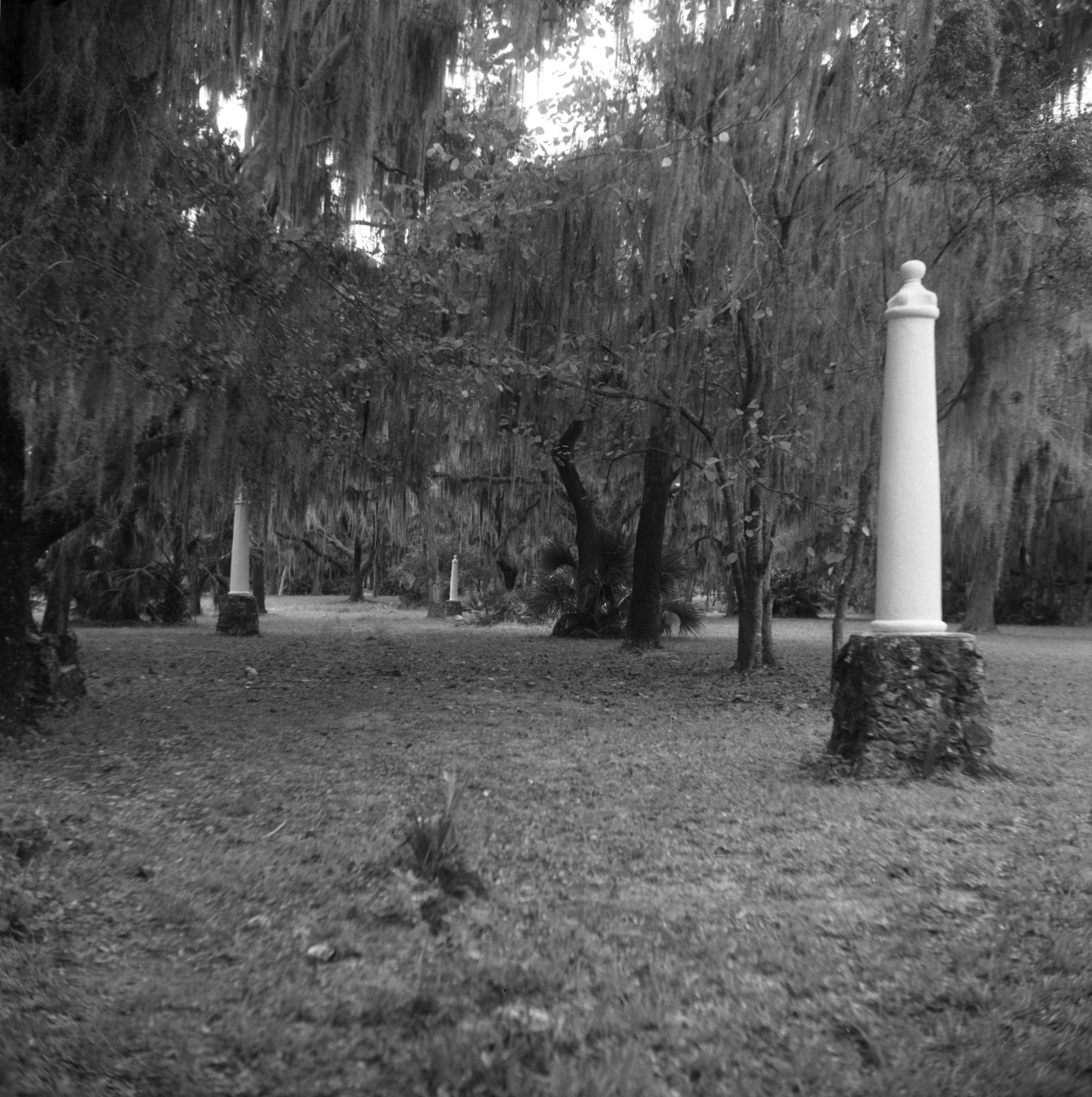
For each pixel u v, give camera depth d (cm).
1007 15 1098
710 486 1803
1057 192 1011
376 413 1487
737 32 1186
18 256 690
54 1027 305
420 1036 304
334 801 601
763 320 1216
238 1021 314
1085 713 1027
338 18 976
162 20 754
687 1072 286
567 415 1588
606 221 1263
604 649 1817
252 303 880
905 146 1040
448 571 3272
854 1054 296
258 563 3297
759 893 434
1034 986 334
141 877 462
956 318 1088
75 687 996
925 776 661
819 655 1775
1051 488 2178
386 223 1151
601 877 456
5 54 745
